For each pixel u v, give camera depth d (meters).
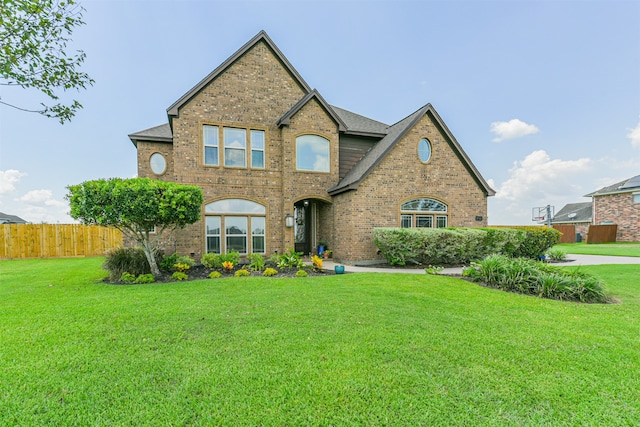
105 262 9.35
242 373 3.30
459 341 4.18
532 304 6.21
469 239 12.37
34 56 6.07
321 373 3.31
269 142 14.28
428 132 14.38
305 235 16.38
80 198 8.14
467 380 3.20
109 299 6.32
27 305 5.84
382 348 3.92
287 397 2.88
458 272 10.48
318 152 14.75
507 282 7.68
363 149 16.41
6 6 5.51
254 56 14.18
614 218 29.17
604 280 8.78
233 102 13.77
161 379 3.19
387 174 13.58
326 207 15.60
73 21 6.38
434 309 5.72
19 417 2.61
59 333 4.40
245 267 10.89
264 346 3.98
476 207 15.20
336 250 14.33
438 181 14.48
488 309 5.79
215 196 13.39
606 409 2.77
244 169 13.85
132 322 4.88
